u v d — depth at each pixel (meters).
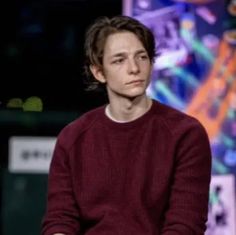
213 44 7.88
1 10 10.04
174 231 4.04
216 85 7.92
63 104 9.86
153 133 4.21
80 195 4.24
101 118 4.33
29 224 9.21
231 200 8.12
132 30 4.14
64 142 4.37
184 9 7.73
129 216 4.12
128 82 4.10
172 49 7.71
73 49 10.05
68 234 4.27
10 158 9.20
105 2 9.82
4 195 9.19
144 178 4.14
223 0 7.89
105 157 4.23
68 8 9.95
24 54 10.18
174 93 7.75
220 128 7.98
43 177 9.19
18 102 9.93
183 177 4.14
